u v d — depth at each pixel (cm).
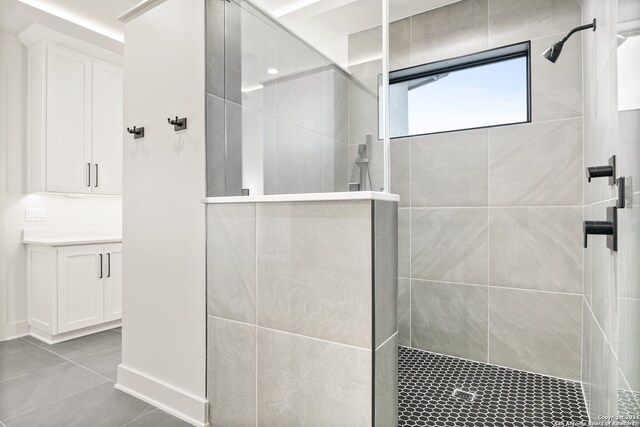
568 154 215
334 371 132
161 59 192
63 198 343
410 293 267
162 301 189
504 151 235
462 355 248
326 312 134
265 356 150
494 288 238
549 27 222
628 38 87
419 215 264
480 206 242
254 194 175
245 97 177
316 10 163
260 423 152
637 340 75
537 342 224
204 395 171
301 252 141
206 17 175
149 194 196
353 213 128
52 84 309
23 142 317
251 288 155
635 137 79
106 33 339
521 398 194
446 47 256
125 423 172
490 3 241
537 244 224
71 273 298
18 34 310
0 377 224
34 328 308
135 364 202
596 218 162
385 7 151
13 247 309
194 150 177
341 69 159
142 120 201
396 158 272
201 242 173
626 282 88
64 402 192
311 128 163
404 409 183
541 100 223
